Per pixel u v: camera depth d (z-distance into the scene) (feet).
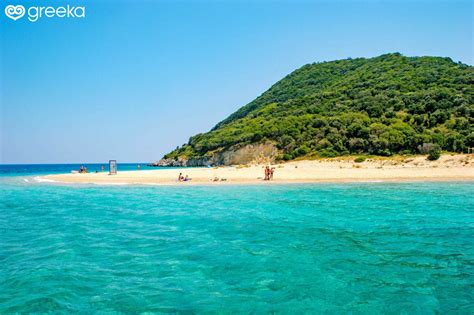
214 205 72.28
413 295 26.63
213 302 25.58
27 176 204.44
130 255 36.52
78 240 42.78
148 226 51.19
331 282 29.14
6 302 25.44
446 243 40.70
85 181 139.54
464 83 260.42
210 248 39.09
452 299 25.91
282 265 33.30
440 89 250.16
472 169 140.97
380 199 77.82
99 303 25.38
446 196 81.87
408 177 130.31
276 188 104.83
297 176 138.41
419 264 33.42
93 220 56.13
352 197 81.66
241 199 81.30
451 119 209.15
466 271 31.48
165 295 26.73
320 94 329.52
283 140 254.68
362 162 177.99
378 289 27.71
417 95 247.70
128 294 26.86
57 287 28.07
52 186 121.90
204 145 334.44
